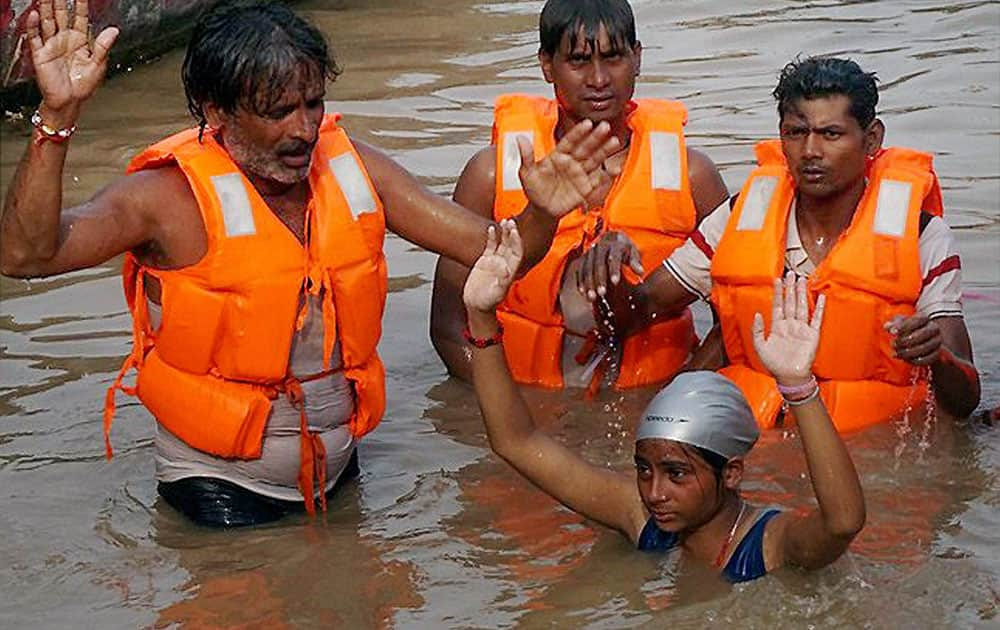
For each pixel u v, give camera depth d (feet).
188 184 24.82
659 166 29.84
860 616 21.94
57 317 33.60
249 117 24.12
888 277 27.35
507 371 23.97
